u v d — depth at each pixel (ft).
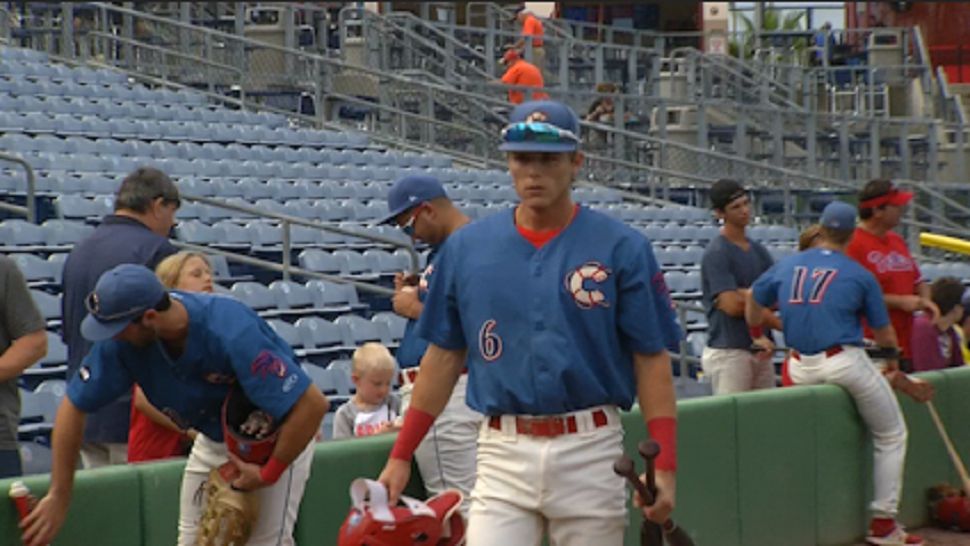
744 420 60.08
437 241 48.85
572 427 35.78
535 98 161.68
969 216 147.84
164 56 163.73
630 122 162.50
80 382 37.01
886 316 65.00
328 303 95.86
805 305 64.90
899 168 157.58
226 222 109.50
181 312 36.11
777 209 152.35
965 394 73.72
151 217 48.78
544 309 35.45
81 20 166.91
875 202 70.28
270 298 91.04
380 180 139.54
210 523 38.06
